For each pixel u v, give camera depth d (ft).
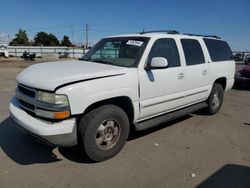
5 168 11.91
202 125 18.75
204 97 19.51
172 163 12.78
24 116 11.93
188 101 17.62
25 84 12.01
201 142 15.56
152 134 16.61
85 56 16.80
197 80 17.97
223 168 12.40
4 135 15.69
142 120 14.78
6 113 20.26
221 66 20.75
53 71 12.32
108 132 12.78
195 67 17.63
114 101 13.19
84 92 11.32
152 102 14.53
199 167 12.45
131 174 11.67
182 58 16.63
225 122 19.65
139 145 14.80
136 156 13.43
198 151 14.25
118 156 13.35
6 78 43.83
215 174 11.84
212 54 20.01
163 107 15.51
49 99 11.02
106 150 12.71
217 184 11.04
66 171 11.78
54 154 13.37
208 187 10.81
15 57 163.73
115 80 12.46
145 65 13.99
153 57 14.51
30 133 11.43
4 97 26.81
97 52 16.29
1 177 11.16
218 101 21.56
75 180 11.08
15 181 10.89
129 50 14.64
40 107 11.30
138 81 13.52
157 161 12.95
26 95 12.14
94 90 11.63
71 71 12.15
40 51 211.41
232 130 17.88
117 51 15.17
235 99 29.27
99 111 12.16
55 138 11.02
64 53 193.67
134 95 13.44
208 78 19.25
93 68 12.87
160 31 17.95
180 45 16.76
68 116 11.11
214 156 13.69
